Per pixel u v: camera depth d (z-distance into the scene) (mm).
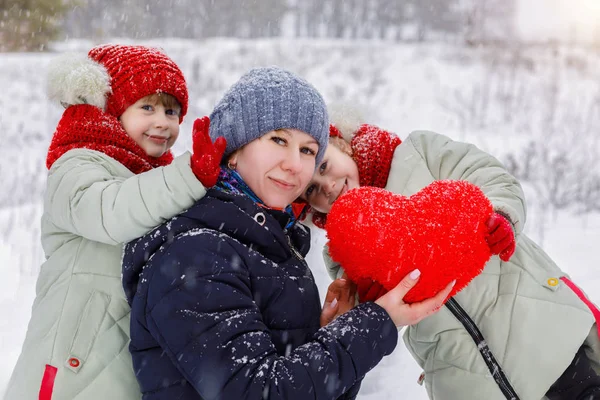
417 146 2387
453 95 10773
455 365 2125
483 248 1790
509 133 8797
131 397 1826
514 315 2098
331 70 12531
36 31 14477
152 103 2525
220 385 1452
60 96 2402
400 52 14000
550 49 14289
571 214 5922
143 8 18328
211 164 1699
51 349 1847
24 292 4164
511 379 2064
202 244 1594
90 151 2168
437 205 1785
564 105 9984
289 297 1690
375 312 1646
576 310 2105
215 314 1511
